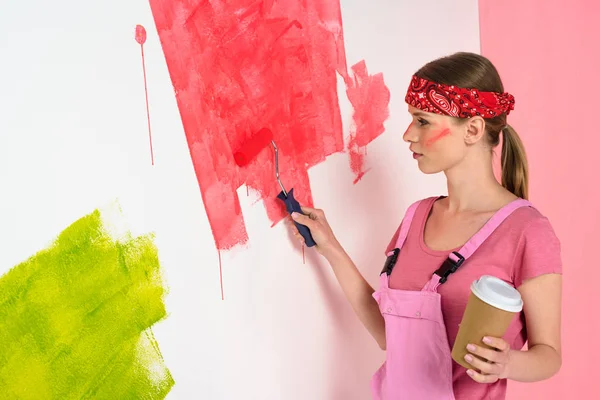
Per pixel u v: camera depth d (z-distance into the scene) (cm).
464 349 114
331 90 159
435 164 135
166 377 125
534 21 218
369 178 171
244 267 140
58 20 112
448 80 130
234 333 138
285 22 148
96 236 116
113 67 118
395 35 177
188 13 130
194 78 131
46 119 110
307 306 155
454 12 196
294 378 151
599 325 236
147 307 122
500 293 109
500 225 130
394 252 143
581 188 231
